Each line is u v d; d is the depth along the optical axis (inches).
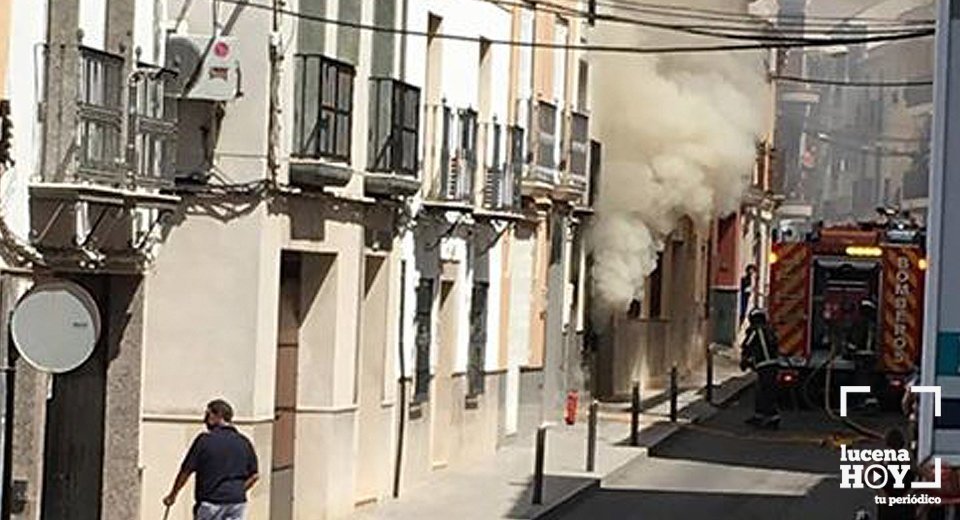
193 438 924.6
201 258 931.3
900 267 1683.1
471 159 1274.6
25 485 744.3
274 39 932.0
